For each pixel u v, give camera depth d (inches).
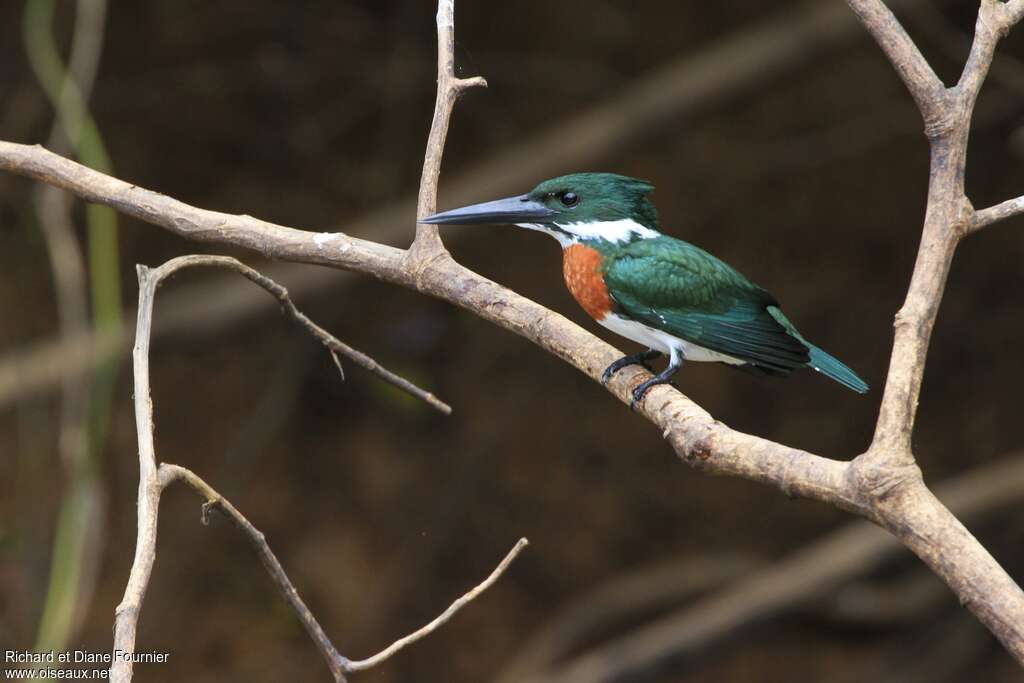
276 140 507.8
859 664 527.8
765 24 505.0
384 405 539.8
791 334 253.4
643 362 256.4
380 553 532.7
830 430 558.3
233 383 522.3
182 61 497.0
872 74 546.6
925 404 569.3
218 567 514.3
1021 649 127.6
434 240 201.0
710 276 238.4
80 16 362.0
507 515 546.9
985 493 483.2
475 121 523.5
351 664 179.0
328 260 201.8
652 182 547.5
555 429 552.7
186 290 499.5
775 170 542.6
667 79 496.4
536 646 518.9
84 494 317.4
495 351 548.4
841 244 558.9
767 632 500.4
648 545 552.7
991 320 565.0
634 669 484.7
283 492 528.7
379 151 514.3
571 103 526.9
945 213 163.0
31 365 457.4
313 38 500.7
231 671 505.0
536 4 523.2
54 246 342.3
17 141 470.6
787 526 557.9
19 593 471.5
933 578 514.3
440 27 207.5
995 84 518.0
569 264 245.9
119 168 496.4
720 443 158.6
